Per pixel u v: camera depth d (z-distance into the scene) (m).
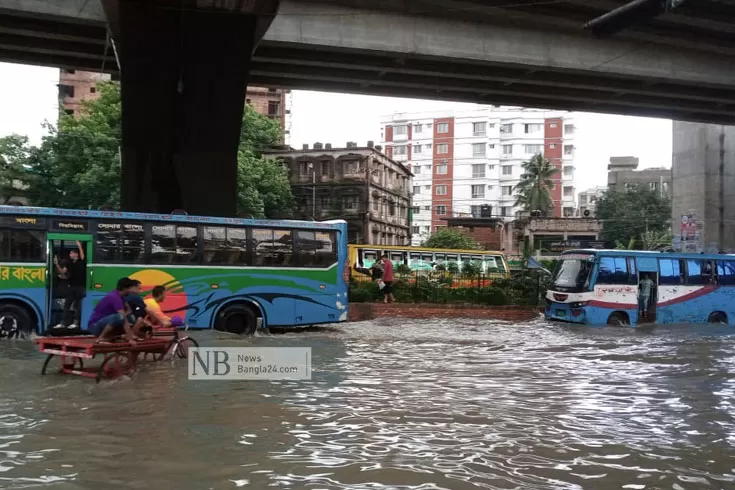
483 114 83.31
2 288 12.32
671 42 23.81
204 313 14.32
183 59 20.19
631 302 19.70
